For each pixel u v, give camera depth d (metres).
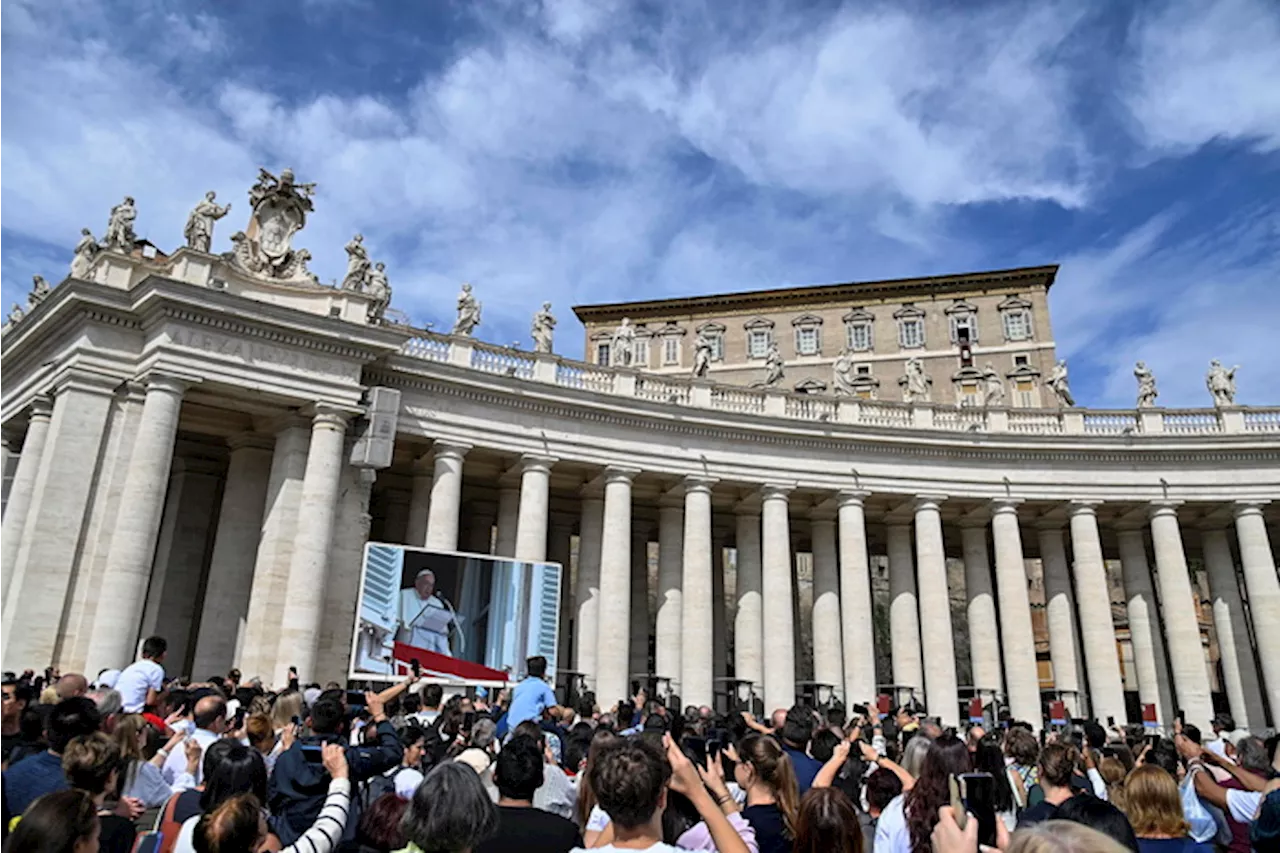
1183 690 33.16
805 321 71.81
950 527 39.94
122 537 22.61
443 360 29.89
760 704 31.52
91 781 5.67
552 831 5.57
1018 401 66.75
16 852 4.00
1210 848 6.31
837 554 37.44
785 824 6.21
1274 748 9.08
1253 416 36.22
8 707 8.64
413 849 4.62
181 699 12.12
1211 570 37.38
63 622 22.84
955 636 59.19
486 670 22.80
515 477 32.09
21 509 25.22
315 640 24.61
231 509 27.77
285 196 27.81
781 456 33.81
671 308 74.25
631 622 36.78
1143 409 36.47
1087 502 35.09
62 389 24.17
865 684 32.12
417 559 22.75
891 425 35.12
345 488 26.95
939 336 69.94
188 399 25.86
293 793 6.84
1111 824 5.01
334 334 26.28
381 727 7.82
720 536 38.97
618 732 11.03
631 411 31.67
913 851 5.70
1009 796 8.55
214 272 25.67
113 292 24.64
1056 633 36.16
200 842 4.66
